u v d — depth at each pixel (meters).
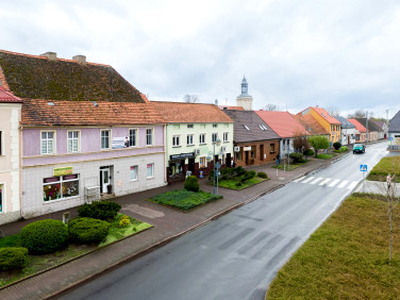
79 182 18.89
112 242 13.41
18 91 17.45
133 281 10.53
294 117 54.75
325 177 29.86
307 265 10.80
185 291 9.85
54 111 18.03
